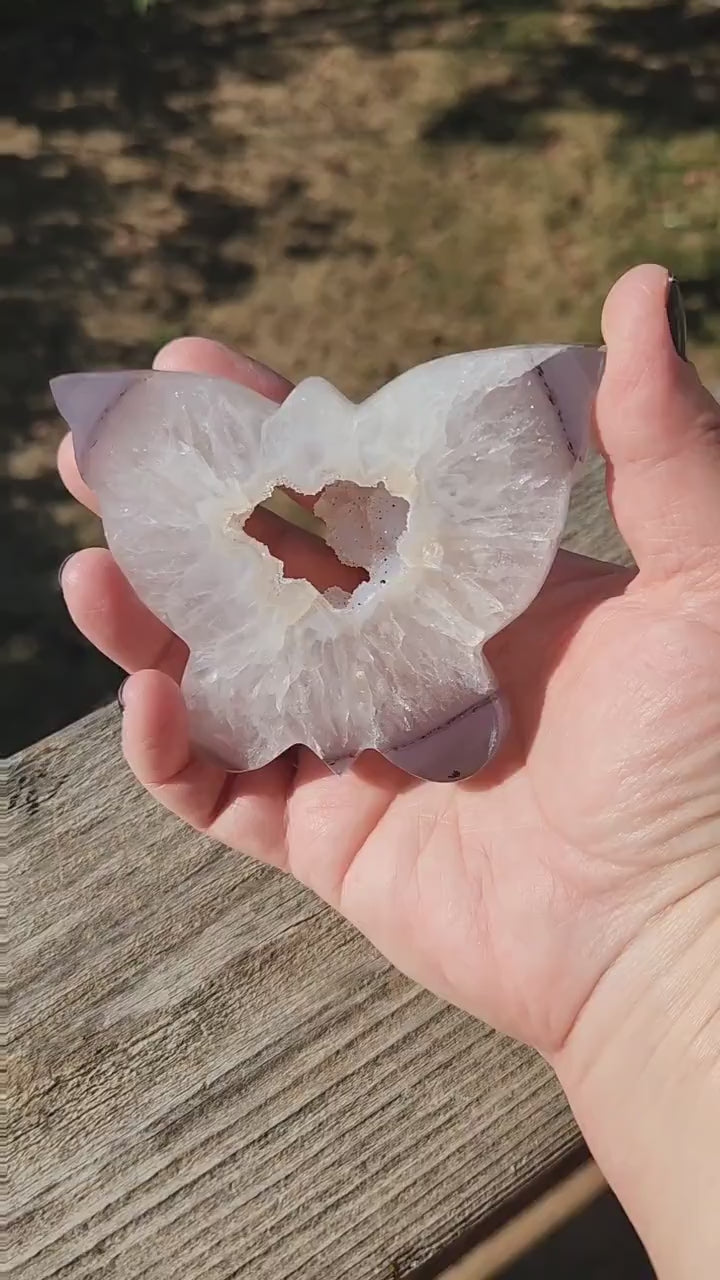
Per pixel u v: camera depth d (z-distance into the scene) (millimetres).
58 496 637
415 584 296
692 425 273
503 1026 289
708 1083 257
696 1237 250
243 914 311
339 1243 281
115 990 303
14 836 320
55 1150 287
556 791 285
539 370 281
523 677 304
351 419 290
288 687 302
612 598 300
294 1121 290
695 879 267
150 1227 282
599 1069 275
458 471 288
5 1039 297
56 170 775
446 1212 284
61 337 696
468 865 293
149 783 301
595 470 379
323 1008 300
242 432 294
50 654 594
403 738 299
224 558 300
